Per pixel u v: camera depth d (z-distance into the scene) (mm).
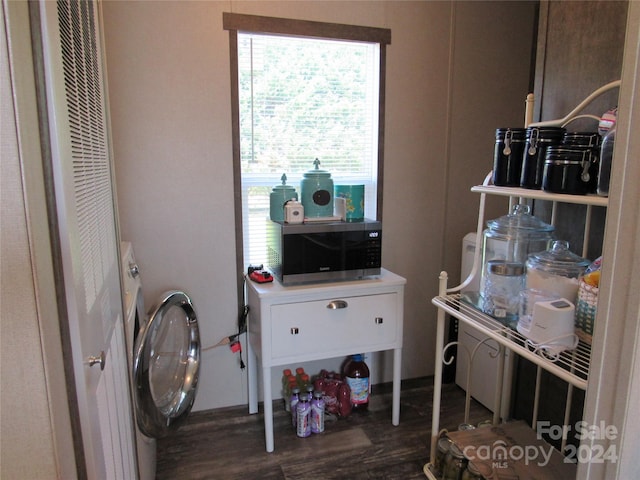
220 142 2145
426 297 2609
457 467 1677
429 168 2494
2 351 543
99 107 1093
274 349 1964
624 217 729
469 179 2568
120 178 2043
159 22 1993
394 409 2219
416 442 2092
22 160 518
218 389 2330
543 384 1847
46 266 574
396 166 2438
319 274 2035
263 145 2301
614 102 1473
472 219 2613
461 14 2408
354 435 2146
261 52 2207
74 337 639
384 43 2312
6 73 497
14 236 528
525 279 1466
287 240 1966
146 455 1592
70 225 640
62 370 619
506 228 1684
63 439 606
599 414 795
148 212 2102
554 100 1709
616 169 738
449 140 2498
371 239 2088
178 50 2031
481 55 2473
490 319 1494
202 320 2252
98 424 764
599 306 781
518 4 2480
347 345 2078
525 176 1474
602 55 1512
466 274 2404
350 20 2244
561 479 1519
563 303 1235
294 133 2336
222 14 2057
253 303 2100
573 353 1185
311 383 2387
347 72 2355
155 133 2057
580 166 1246
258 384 2379
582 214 1631
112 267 1149
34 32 561
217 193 2178
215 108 2113
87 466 673
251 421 2252
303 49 2266
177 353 1940
